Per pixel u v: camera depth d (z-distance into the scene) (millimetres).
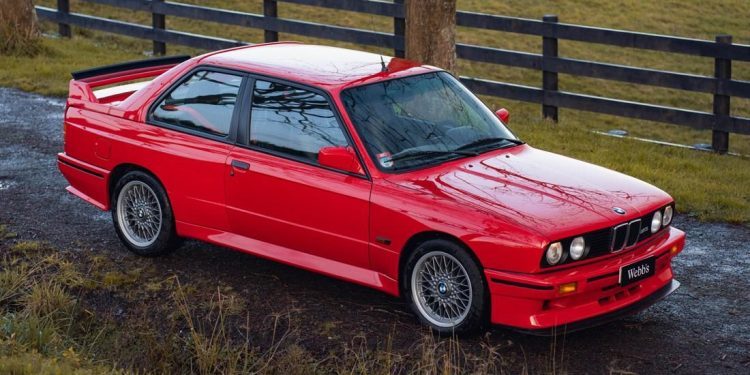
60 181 8992
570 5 25766
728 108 11172
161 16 16047
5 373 4758
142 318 6125
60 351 5535
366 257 6035
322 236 6180
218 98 6691
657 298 5984
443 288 5777
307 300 6398
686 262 7289
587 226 5527
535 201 5727
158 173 6828
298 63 6668
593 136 11484
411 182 5895
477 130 6594
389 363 5379
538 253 5332
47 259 6938
